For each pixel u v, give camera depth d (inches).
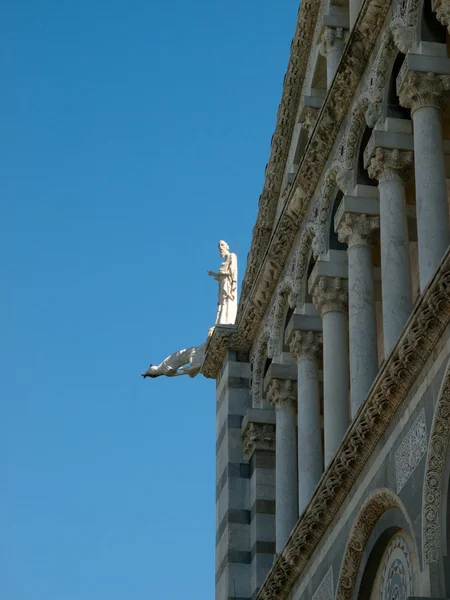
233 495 2682.1
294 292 2374.5
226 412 2775.6
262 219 2709.2
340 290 2176.4
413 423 1657.2
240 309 2797.7
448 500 1552.7
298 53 2559.1
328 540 1958.7
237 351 2837.1
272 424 2662.4
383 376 1702.8
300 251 2364.7
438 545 1547.7
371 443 1792.6
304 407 2272.4
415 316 1614.2
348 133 2121.1
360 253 2049.7
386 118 1975.9
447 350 1579.7
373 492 1745.8
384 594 1753.2
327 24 2353.6
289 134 2640.3
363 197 2075.5
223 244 3063.5
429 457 1572.3
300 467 2226.9
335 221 2135.8
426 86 1850.4
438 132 1827.0
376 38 2052.2
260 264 2650.1
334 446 2048.5
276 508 2406.5
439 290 1568.7
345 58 2101.4
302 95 2578.7
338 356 2130.9
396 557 1720.0
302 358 2313.0
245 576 2600.9
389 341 1819.6
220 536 2691.9
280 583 2123.5
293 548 2052.2
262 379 2706.7
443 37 1887.3
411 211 2066.9
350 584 1829.5
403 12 1943.9
